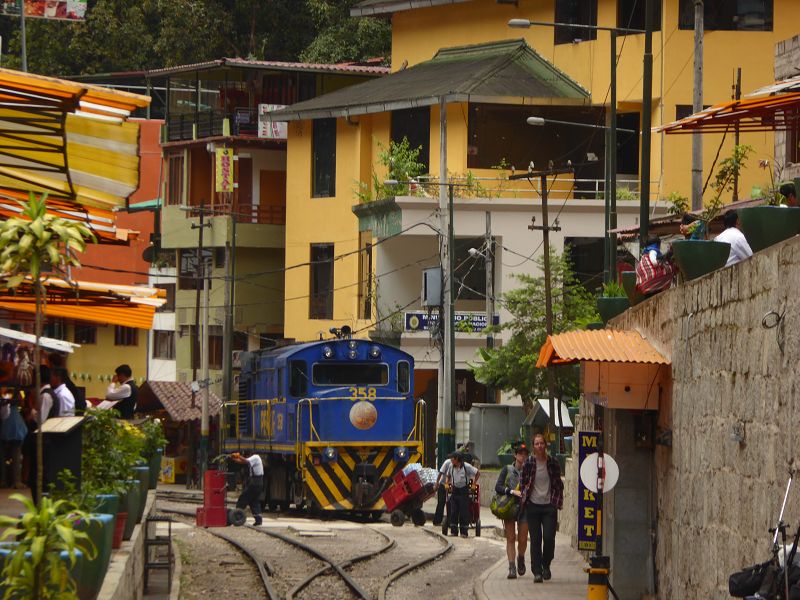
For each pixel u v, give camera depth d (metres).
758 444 16.50
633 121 63.47
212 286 79.31
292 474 50.50
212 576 30.98
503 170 62.50
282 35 91.56
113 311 27.89
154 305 25.83
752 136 59.25
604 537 26.16
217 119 77.69
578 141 63.56
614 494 23.89
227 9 92.56
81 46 91.44
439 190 61.72
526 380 54.91
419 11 70.25
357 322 67.19
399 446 48.88
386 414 48.84
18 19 91.00
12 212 19.59
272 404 51.22
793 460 14.98
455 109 62.59
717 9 60.34
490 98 60.75
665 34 60.22
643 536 23.84
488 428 58.03
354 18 87.50
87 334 86.50
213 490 42.91
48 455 16.95
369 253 66.00
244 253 78.00
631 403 22.80
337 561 33.72
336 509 48.28
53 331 83.38
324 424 48.28
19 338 29.61
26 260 12.76
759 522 16.27
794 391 15.06
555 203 60.78
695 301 20.27
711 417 19.08
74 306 27.28
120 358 86.69
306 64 75.88
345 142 68.69
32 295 24.22
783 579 13.20
